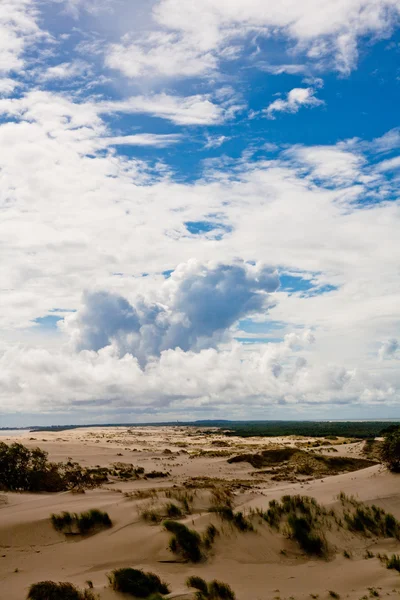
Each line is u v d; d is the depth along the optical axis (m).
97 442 84.56
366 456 54.16
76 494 25.80
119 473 39.34
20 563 15.84
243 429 195.75
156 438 119.88
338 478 32.78
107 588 13.68
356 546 19.66
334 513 21.98
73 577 14.88
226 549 18.03
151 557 16.91
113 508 21.12
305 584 15.49
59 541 18.03
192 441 102.50
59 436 122.50
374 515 22.03
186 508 21.83
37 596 12.66
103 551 17.14
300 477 42.28
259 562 17.59
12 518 19.20
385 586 14.95
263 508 22.20
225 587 14.12
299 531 19.53
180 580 15.16
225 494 25.19
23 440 75.56
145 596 13.38
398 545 19.73
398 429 31.53
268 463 51.44
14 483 29.00
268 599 13.91
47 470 31.55
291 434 138.00
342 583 15.57
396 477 27.98
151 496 23.61
